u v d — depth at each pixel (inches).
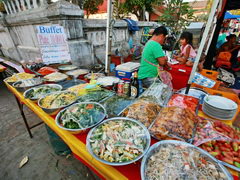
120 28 205.2
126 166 29.7
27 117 111.3
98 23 154.5
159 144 31.4
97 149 31.4
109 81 70.1
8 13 181.0
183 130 33.9
